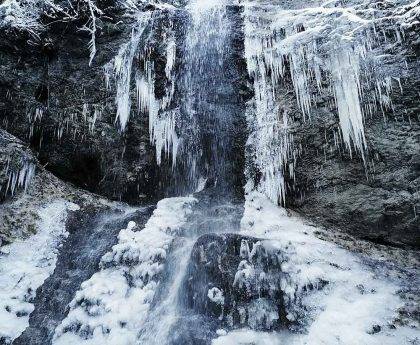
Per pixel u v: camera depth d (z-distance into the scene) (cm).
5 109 785
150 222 654
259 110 757
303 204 673
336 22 669
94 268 584
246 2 862
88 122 802
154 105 802
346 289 493
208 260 507
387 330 430
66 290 555
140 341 459
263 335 441
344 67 635
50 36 823
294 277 496
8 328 498
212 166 786
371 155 609
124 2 831
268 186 715
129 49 816
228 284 482
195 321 456
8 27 785
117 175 798
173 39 830
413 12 591
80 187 812
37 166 754
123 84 805
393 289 493
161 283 534
